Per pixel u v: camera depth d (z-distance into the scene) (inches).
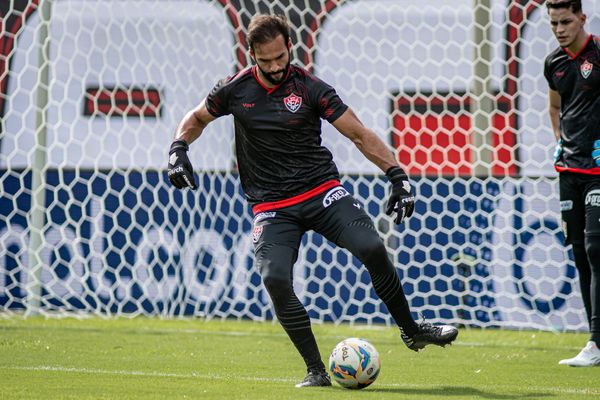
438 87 1309.1
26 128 1302.9
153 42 1315.2
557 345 965.8
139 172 1240.2
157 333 1016.9
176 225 1234.6
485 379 665.6
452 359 807.1
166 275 1228.5
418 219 1194.0
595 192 753.6
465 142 1298.0
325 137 1267.2
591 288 762.8
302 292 1208.8
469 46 1310.3
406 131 1309.1
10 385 590.9
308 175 603.2
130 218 1234.6
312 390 566.6
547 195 1153.4
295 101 596.4
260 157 607.5
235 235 1221.7
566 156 774.5
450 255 1182.3
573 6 729.6
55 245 1235.9
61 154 1316.4
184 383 609.6
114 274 1232.2
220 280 1219.9
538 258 1151.6
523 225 1158.3
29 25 1311.5
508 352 874.8
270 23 559.8
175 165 609.9
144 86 1323.8
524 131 1246.9
